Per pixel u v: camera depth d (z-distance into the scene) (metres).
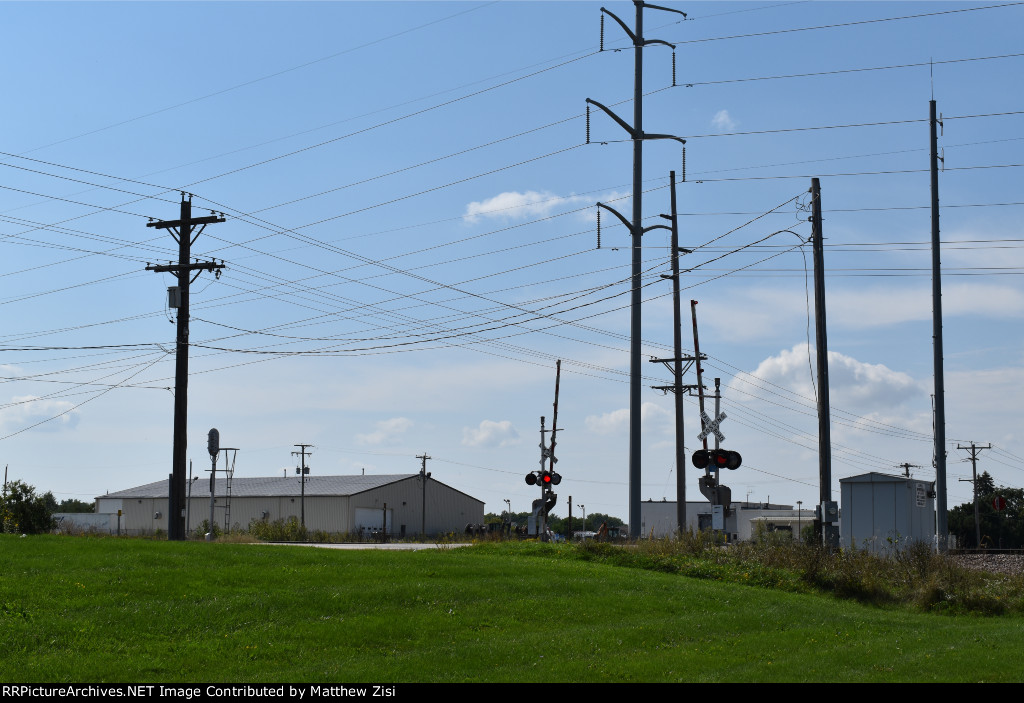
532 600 16.98
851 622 17.23
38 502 43.28
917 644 14.87
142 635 12.95
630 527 30.45
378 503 84.94
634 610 17.09
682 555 24.89
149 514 88.62
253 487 88.44
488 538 38.81
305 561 19.36
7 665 11.27
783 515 74.06
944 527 28.56
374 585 16.89
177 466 33.91
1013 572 22.56
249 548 21.36
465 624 14.96
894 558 23.66
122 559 18.00
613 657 13.35
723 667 12.91
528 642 13.95
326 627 13.95
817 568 22.22
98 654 11.98
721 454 27.67
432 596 16.52
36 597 14.30
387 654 12.95
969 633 16.34
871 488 29.73
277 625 13.95
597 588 18.69
